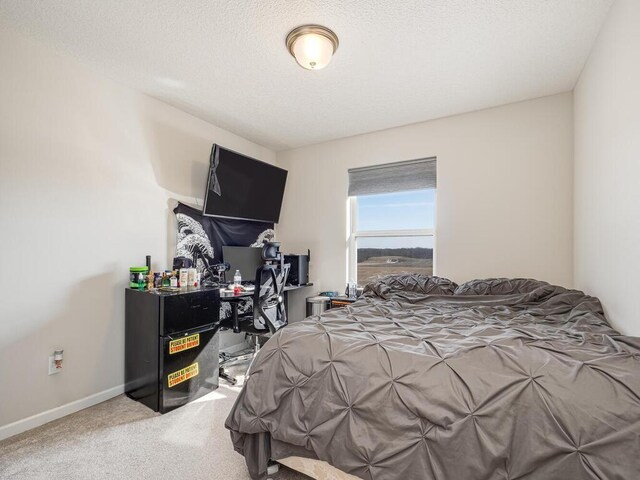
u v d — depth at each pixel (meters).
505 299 2.27
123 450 1.70
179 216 2.84
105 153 2.34
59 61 2.08
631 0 1.42
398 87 2.50
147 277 2.44
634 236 1.40
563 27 1.81
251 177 3.34
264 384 1.42
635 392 0.92
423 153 3.16
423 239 3.29
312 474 1.34
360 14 1.71
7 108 1.85
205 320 2.40
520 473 0.92
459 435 1.00
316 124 3.24
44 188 2.01
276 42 1.96
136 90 2.55
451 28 1.82
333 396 1.24
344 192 3.64
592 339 1.33
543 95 2.63
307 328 1.61
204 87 2.51
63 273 2.09
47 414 1.98
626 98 1.48
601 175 1.83
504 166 2.79
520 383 1.02
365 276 3.60
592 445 0.87
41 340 1.98
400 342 1.40
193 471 1.54
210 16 1.73
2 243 1.83
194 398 2.29
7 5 1.65
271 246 3.06
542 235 2.64
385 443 1.10
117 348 2.38
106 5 1.65
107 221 2.34
